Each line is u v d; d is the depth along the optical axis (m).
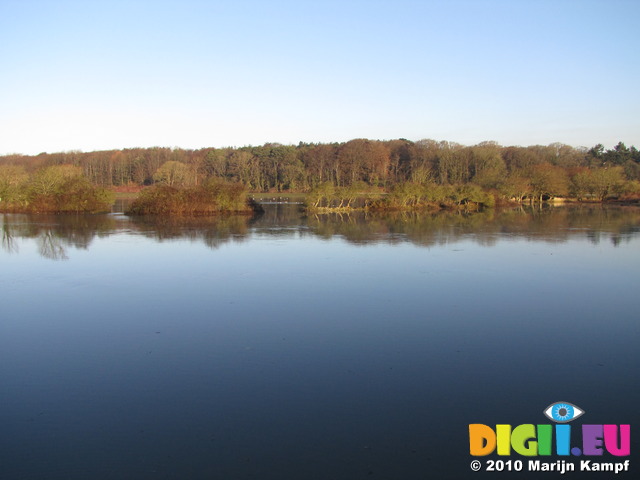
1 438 7.79
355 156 114.81
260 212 58.12
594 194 86.38
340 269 21.17
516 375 10.11
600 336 12.56
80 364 10.79
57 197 56.16
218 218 48.88
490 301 15.89
